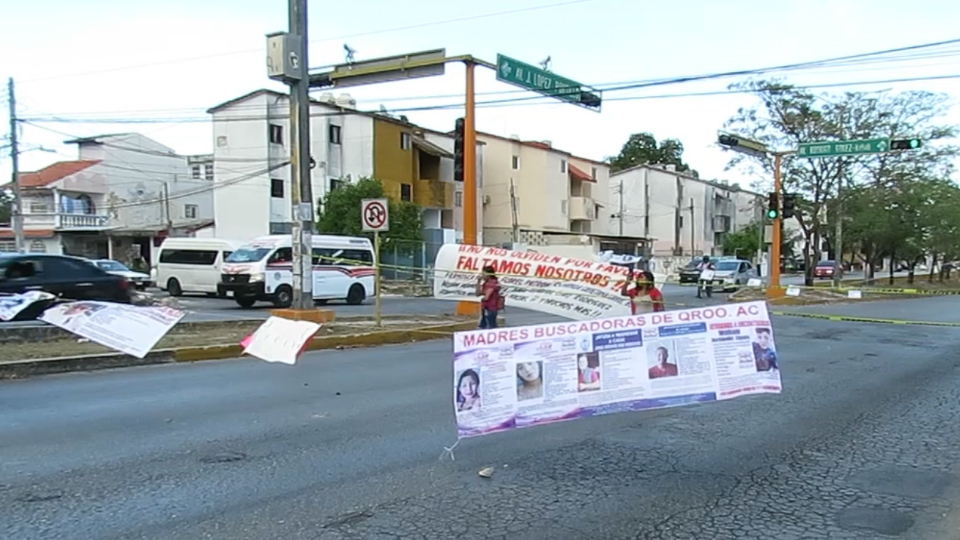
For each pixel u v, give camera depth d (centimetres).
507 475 563
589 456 619
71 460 584
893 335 1625
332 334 1379
